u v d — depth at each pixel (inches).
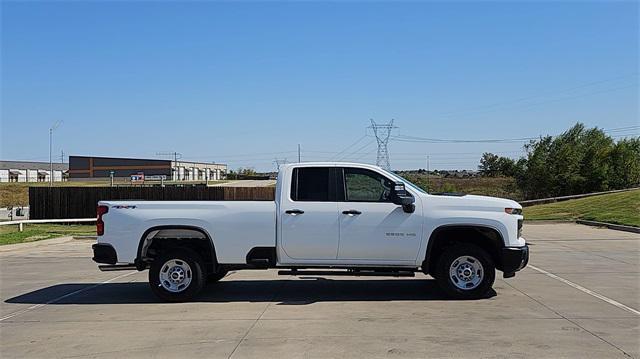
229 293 412.2
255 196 1342.3
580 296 388.5
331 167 386.6
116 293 426.3
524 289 414.6
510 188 2518.5
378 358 253.0
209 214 383.6
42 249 783.1
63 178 4557.1
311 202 381.1
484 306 357.4
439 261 379.2
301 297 394.3
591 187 2372.0
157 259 384.5
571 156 2359.7
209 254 398.9
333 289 424.8
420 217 375.2
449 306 358.0
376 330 300.4
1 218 1451.8
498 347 267.4
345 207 378.3
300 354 260.4
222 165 4421.8
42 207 1317.7
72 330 312.5
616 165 2353.6
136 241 383.6
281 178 387.2
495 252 390.9
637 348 265.4
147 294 419.2
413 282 453.1
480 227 374.0
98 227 390.3
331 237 377.4
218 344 279.1
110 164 3614.7
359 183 383.9
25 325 326.0
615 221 1021.8
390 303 369.4
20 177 4168.3
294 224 378.3
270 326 312.5
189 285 382.3
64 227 1181.1
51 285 467.8
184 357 260.1
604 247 698.2
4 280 498.0
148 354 265.6
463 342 276.1
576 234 886.4
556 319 321.7
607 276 474.6
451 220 373.7
